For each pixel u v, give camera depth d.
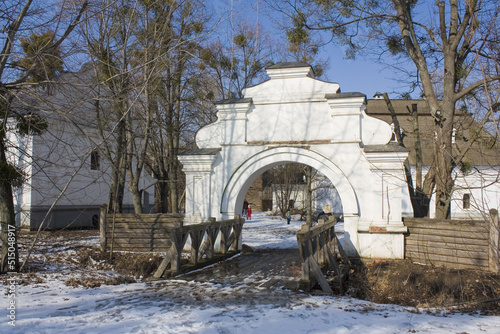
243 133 11.71
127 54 12.83
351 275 9.38
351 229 10.70
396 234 10.40
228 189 11.84
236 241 12.27
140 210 14.84
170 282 8.41
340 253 10.42
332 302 6.91
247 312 6.12
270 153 11.47
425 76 12.16
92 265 10.80
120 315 5.87
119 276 9.27
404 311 6.56
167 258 9.06
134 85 10.23
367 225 10.55
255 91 11.69
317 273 7.87
